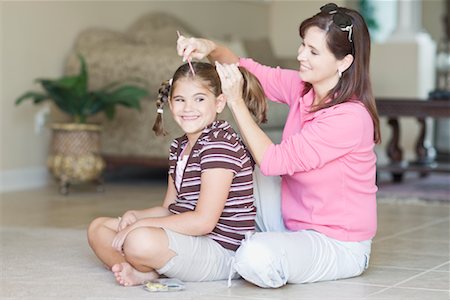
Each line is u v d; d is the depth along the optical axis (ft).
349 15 9.28
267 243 8.85
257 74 10.45
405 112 19.95
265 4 29.19
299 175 9.42
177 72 9.22
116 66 19.35
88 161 18.10
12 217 14.66
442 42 22.63
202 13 25.79
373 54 29.12
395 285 9.35
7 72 18.57
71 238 12.36
